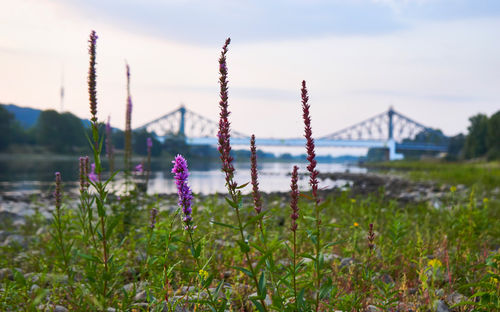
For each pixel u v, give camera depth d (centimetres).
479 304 302
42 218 796
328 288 257
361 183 3097
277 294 267
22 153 10069
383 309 324
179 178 280
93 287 287
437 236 599
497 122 9556
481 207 892
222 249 503
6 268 475
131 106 625
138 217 575
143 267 387
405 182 3022
